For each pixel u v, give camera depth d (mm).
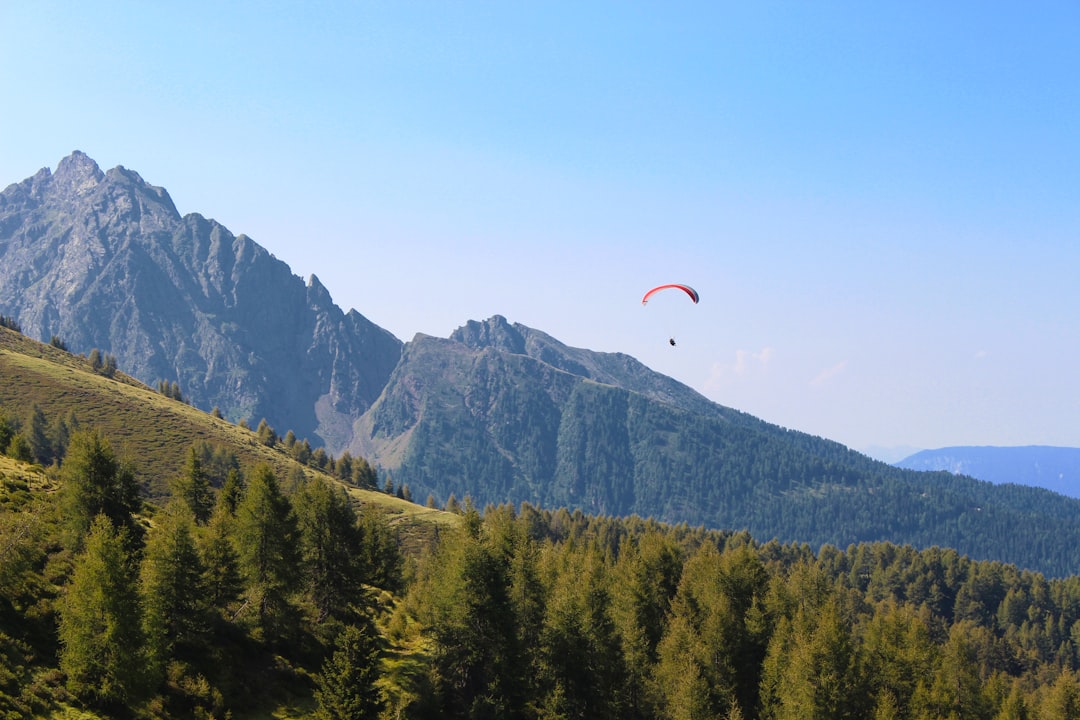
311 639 76750
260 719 61750
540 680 80312
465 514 97125
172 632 62812
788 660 86188
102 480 71625
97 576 55188
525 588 87125
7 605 57719
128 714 54219
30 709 49406
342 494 97688
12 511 71125
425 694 73062
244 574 72562
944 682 93188
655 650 91312
